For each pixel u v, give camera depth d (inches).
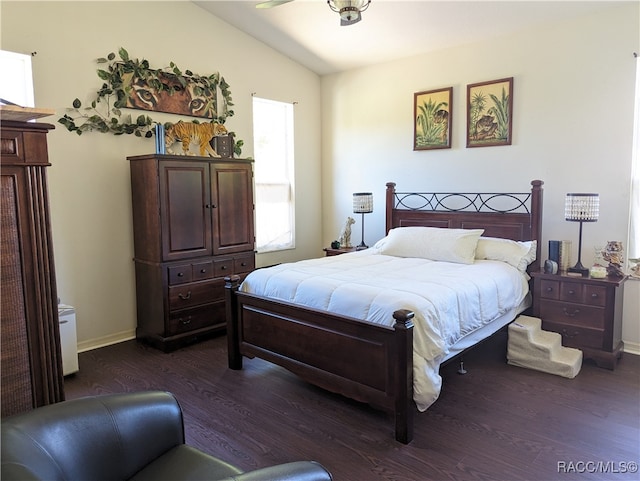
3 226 62.6
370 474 84.0
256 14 172.7
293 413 107.0
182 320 152.4
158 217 145.3
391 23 164.4
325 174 227.0
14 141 63.0
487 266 140.8
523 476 82.6
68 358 127.6
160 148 150.3
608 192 146.9
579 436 95.7
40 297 66.9
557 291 140.3
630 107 141.0
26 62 132.6
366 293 106.1
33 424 52.4
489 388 119.2
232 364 133.6
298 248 220.4
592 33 146.4
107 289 155.2
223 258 163.5
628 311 144.4
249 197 171.8
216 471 57.8
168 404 64.2
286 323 118.3
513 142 165.6
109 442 56.8
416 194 193.2
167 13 163.5
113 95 151.3
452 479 82.1
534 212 153.7
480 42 171.3
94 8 145.2
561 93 153.9
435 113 184.5
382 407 98.0
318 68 214.2
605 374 128.2
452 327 106.0
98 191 150.6
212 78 177.9
